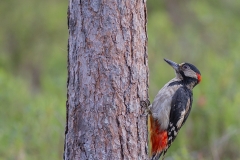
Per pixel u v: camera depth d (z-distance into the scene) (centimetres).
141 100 876
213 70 1736
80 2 848
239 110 1533
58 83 1895
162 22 2425
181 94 1114
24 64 2675
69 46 870
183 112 1119
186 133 1542
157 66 1997
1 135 1403
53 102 1545
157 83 1869
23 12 2705
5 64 2577
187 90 1152
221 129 1543
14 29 2705
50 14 2692
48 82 1944
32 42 2695
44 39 2688
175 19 2653
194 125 1556
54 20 2683
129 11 853
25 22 2698
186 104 1129
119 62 848
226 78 1656
